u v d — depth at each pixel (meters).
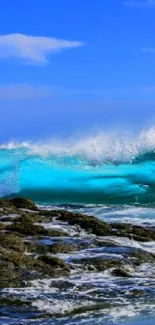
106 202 34.28
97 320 12.73
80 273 15.70
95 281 15.06
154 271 16.22
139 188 36.78
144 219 25.44
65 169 39.19
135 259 16.97
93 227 20.52
